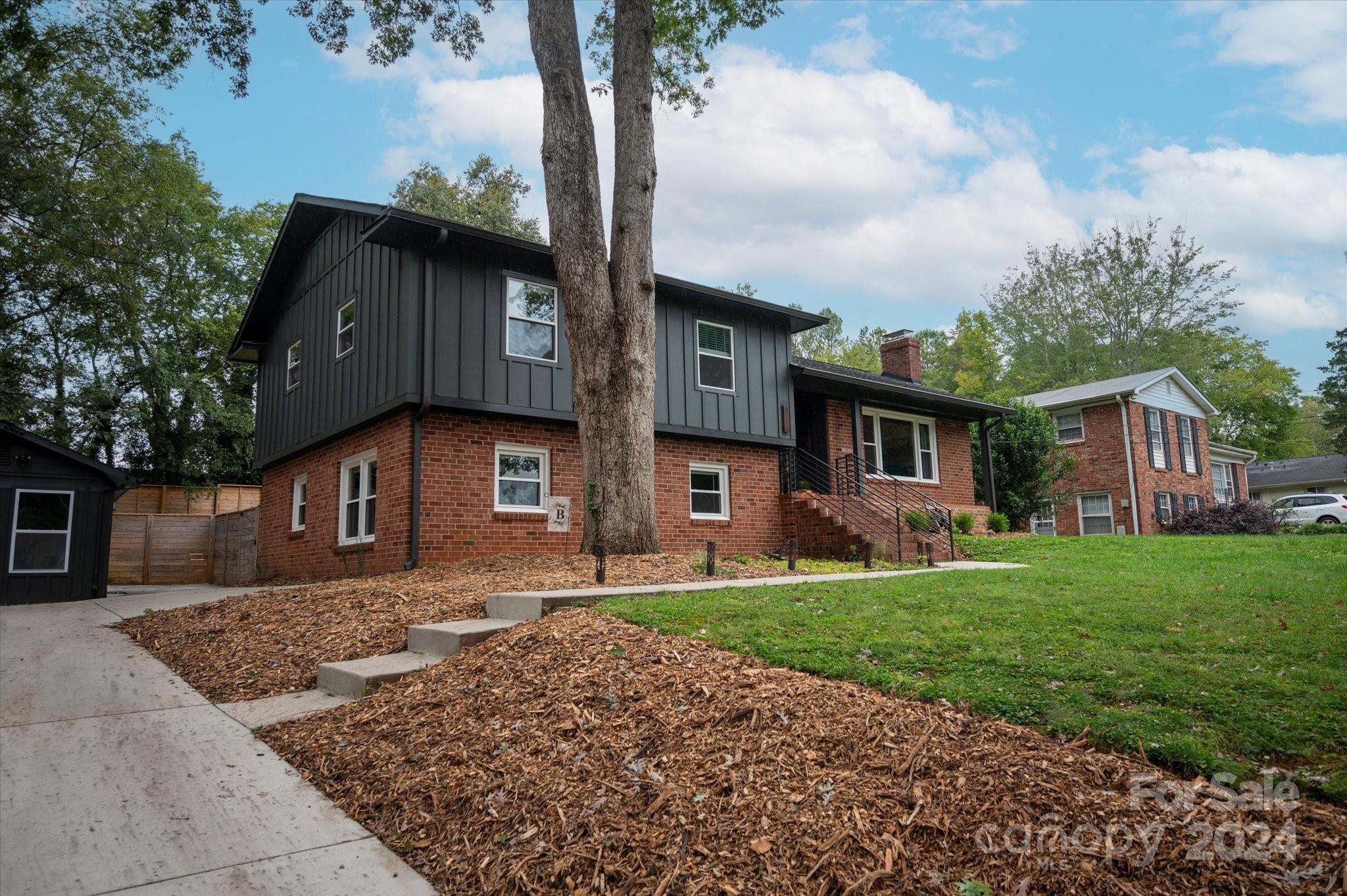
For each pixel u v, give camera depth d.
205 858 3.10
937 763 3.01
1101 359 44.56
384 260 12.11
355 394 12.66
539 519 12.14
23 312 21.16
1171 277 42.75
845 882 2.49
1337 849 2.29
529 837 3.08
